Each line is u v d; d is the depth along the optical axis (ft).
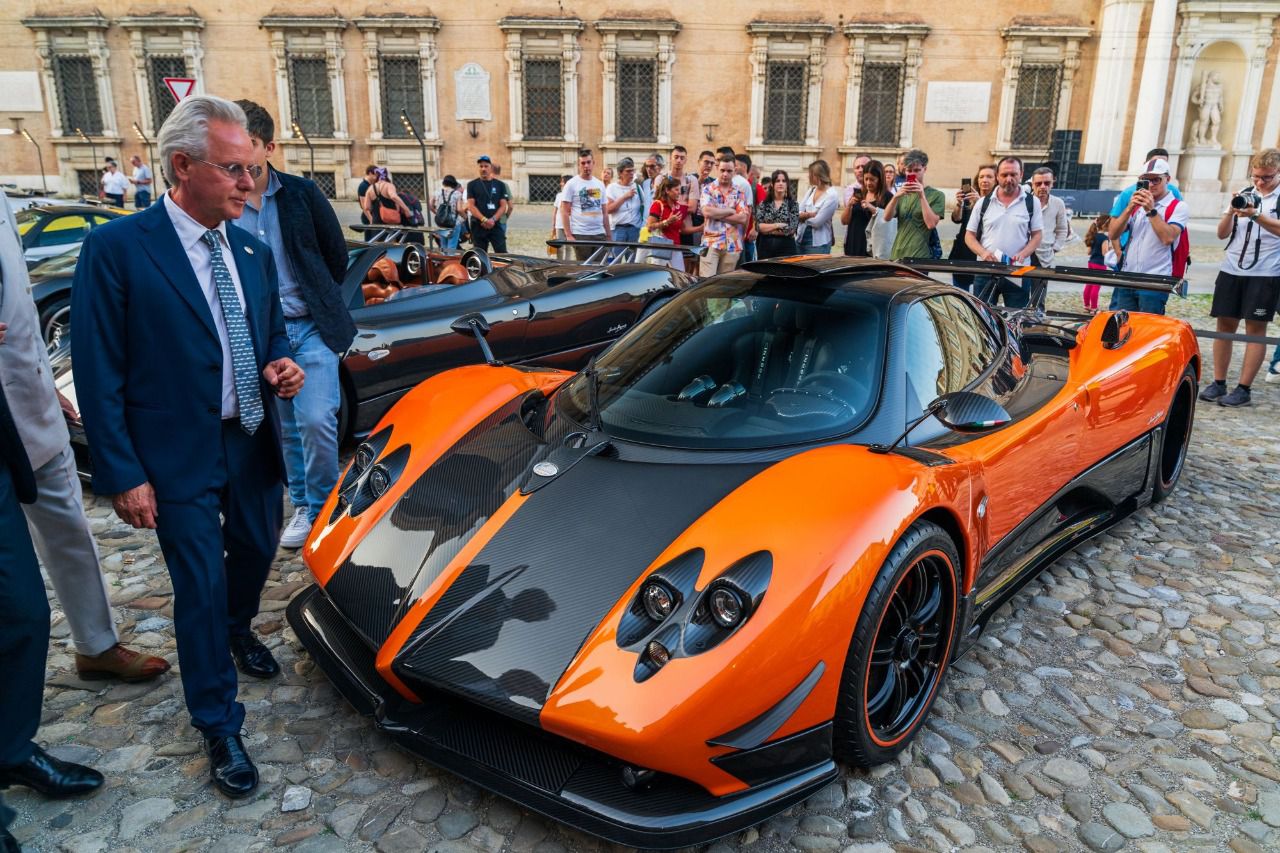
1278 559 11.92
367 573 7.55
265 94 79.71
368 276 16.92
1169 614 10.39
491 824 6.84
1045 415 9.67
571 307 17.54
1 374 7.18
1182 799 7.23
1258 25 76.95
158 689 8.76
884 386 8.29
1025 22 78.74
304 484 12.52
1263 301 19.34
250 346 7.47
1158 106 77.66
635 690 5.90
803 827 6.81
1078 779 7.47
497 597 6.78
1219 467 15.72
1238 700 8.68
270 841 6.66
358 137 80.69
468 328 11.03
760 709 6.10
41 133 80.84
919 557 7.02
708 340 9.13
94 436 6.69
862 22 78.18
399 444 8.95
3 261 6.97
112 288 6.66
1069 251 55.98
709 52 79.46
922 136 81.56
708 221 27.14
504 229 38.11
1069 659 9.41
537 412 9.34
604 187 36.76
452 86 79.56
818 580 6.26
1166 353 12.39
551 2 77.77
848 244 27.76
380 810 6.98
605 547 6.91
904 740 7.50
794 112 81.25
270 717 8.19
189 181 6.86
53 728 8.09
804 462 7.25
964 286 21.93
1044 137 82.23
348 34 78.18
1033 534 10.18
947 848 6.64
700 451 7.87
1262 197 19.20
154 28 77.66
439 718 6.82
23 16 77.87
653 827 5.93
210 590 7.14
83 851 6.57
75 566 8.29
